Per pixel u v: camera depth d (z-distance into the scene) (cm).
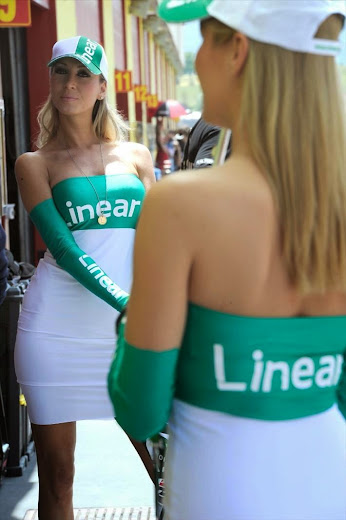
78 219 301
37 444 304
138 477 401
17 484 396
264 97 136
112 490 385
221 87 142
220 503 138
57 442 301
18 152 797
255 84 136
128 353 138
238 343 137
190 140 287
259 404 139
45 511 305
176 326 136
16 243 792
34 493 386
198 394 141
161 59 3303
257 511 137
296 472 139
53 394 297
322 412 145
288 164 135
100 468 414
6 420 408
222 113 145
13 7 588
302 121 135
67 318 296
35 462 425
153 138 2166
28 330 297
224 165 139
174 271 133
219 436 139
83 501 372
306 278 136
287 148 135
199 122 282
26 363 297
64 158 308
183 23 146
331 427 146
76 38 307
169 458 147
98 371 299
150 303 134
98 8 1223
